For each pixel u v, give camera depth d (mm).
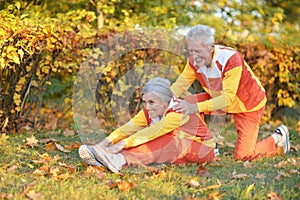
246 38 6305
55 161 3973
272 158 4258
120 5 6996
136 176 3609
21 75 5117
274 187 3314
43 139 4746
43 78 5293
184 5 7652
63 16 5555
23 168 3766
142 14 6984
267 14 8258
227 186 3338
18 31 4691
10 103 5184
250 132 4238
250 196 3137
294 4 9633
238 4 8078
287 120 6832
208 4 8141
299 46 6434
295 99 6695
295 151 4703
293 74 6375
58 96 6539
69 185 3322
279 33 7961
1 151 4219
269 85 6332
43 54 5125
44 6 6566
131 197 3145
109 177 3539
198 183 3387
